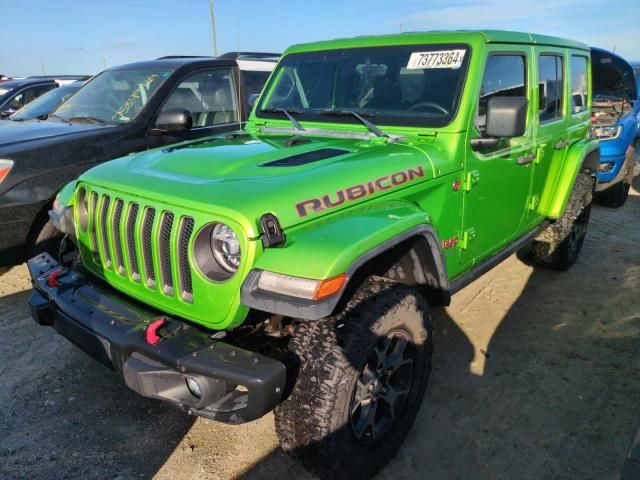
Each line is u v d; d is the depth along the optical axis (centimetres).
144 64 559
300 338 225
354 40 355
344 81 346
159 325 213
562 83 420
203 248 215
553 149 411
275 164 250
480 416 299
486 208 332
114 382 326
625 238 611
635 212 729
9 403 304
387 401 255
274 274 198
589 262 532
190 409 209
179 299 224
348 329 221
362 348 220
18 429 283
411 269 276
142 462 263
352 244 208
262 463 264
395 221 234
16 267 499
